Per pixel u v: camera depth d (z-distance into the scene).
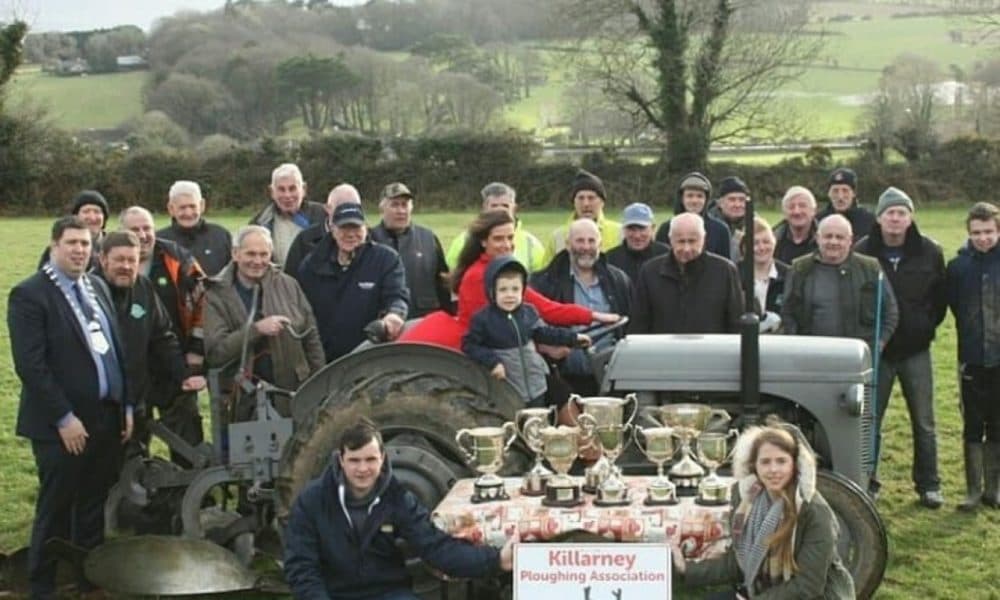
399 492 4.98
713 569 4.76
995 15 40.78
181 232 8.49
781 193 31.58
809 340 6.29
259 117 46.44
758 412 6.09
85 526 6.57
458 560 4.88
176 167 33.31
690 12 33.25
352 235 7.10
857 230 9.37
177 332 7.51
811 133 34.91
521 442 5.90
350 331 7.16
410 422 5.91
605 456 5.24
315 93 46.16
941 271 7.77
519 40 51.66
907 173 31.67
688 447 5.26
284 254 8.77
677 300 6.99
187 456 6.74
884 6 59.66
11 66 33.59
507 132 34.19
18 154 33.00
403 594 5.00
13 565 6.61
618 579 4.54
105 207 8.26
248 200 33.38
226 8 51.88
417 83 46.00
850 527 5.76
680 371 6.14
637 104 34.25
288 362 6.65
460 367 6.03
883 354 7.79
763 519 4.52
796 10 34.44
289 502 5.98
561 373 6.39
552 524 4.93
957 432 9.84
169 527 6.82
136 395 6.61
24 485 8.52
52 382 6.07
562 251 7.31
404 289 7.25
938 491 7.90
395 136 37.94
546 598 4.57
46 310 6.10
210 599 6.32
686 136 32.62
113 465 6.51
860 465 6.15
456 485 5.45
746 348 5.98
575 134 36.25
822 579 4.47
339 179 33.66
